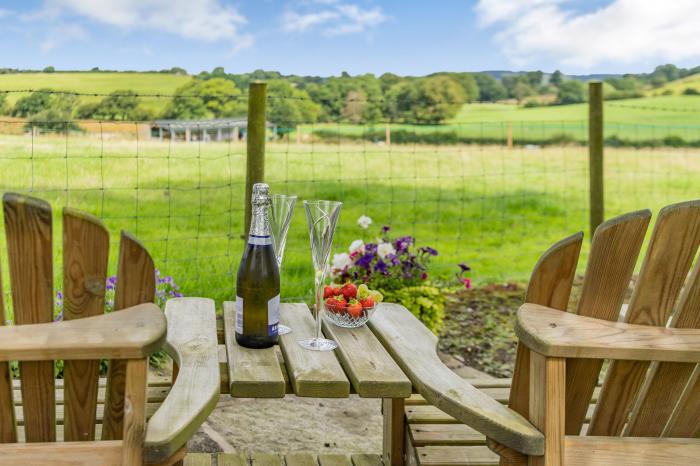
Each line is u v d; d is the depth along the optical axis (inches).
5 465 54.4
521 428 57.6
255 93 156.1
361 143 812.0
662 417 64.8
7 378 57.2
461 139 831.1
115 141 615.2
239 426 122.7
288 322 87.6
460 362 168.2
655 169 680.4
